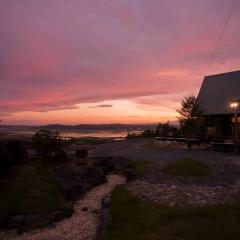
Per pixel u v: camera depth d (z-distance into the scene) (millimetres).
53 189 16391
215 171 19734
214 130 36281
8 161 18219
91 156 26531
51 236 12391
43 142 22172
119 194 15516
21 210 13828
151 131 51844
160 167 21453
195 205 13039
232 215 11906
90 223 13562
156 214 12258
